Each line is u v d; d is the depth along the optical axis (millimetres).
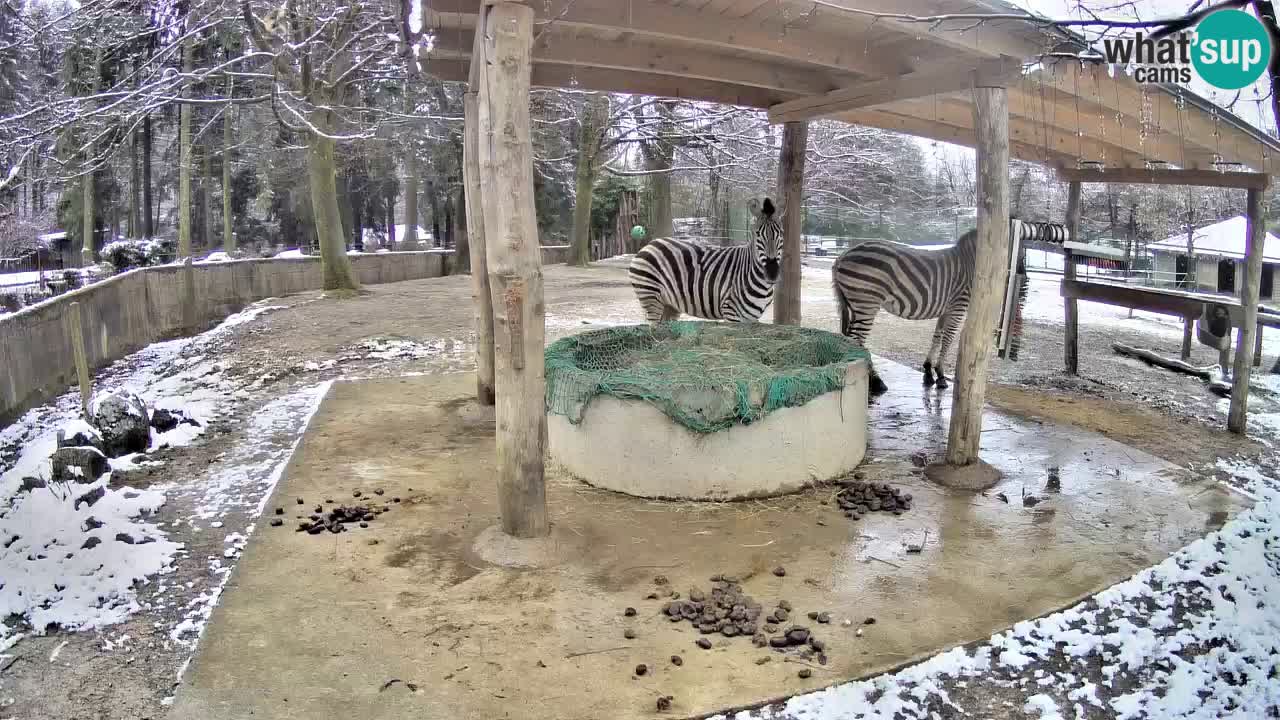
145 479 5582
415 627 3523
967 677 3221
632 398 4992
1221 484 5445
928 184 28812
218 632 3473
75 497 4895
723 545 4379
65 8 14164
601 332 6676
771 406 4984
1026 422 6984
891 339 11562
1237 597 3857
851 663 3250
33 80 14250
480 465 5734
